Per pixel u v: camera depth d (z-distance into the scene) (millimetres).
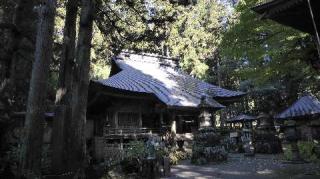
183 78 25984
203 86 25484
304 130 17062
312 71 13570
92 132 16219
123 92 18734
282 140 22797
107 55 13734
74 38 10375
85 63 9578
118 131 18703
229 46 13281
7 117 7551
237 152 19938
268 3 6695
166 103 19438
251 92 32250
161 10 11500
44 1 7281
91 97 17703
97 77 26234
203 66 33219
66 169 8586
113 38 12117
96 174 9836
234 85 38594
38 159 6609
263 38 12734
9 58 11188
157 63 26844
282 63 12648
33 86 6812
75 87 9359
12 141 7801
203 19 33062
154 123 21844
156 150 11953
